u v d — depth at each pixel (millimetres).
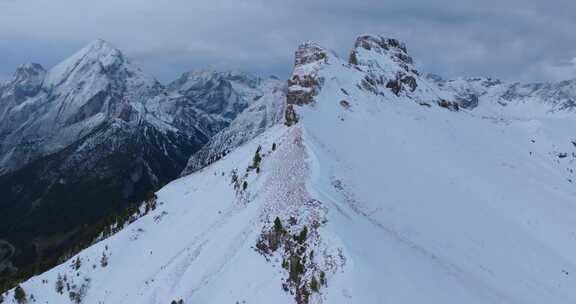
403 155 144750
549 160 197625
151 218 137375
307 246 80312
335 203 93812
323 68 186500
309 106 161500
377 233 89938
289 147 124750
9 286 165250
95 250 124312
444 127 186750
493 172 151750
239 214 105250
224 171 147375
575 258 113188
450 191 129500
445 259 96062
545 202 138375
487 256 104250
